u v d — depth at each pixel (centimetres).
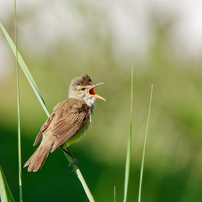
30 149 1317
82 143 1362
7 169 1182
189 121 1295
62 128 661
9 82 1772
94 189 1131
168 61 1574
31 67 1697
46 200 1051
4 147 1310
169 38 1611
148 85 1520
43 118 1562
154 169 1193
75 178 1151
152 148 1283
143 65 1582
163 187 1108
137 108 1470
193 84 1465
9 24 1712
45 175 1153
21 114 1584
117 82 1562
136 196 1102
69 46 1653
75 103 741
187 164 1153
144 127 1382
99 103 1497
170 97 1446
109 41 1609
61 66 1661
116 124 1445
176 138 1256
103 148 1338
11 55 1797
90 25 1616
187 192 1084
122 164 1255
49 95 1644
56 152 1252
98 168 1230
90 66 1611
